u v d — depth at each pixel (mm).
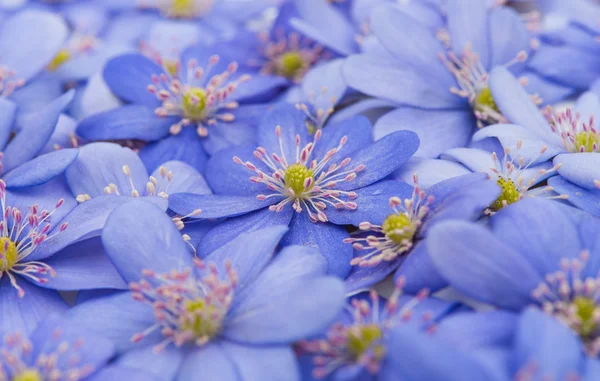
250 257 127
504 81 142
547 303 121
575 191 133
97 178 139
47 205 136
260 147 138
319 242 132
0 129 144
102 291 129
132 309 125
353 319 124
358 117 143
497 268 121
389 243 130
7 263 130
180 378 120
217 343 123
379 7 149
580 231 127
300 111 144
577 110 144
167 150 145
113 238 126
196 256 131
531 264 123
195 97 146
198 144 146
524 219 125
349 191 135
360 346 121
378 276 127
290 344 122
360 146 139
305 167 136
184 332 123
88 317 124
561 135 140
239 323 123
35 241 131
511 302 122
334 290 119
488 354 117
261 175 136
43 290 130
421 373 113
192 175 140
